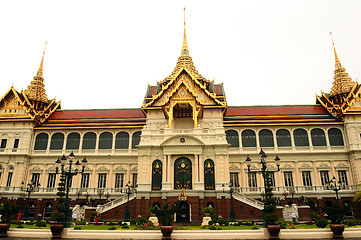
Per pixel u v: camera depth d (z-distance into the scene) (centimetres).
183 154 4709
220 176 4581
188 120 5775
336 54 7094
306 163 5653
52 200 5603
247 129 5966
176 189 4553
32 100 7106
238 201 4422
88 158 5944
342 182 5472
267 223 2597
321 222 2967
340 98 6594
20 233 2742
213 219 3797
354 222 3512
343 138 5750
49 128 6138
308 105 6581
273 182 5538
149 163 4719
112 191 5625
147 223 3388
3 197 5562
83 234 2689
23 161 5816
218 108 5872
